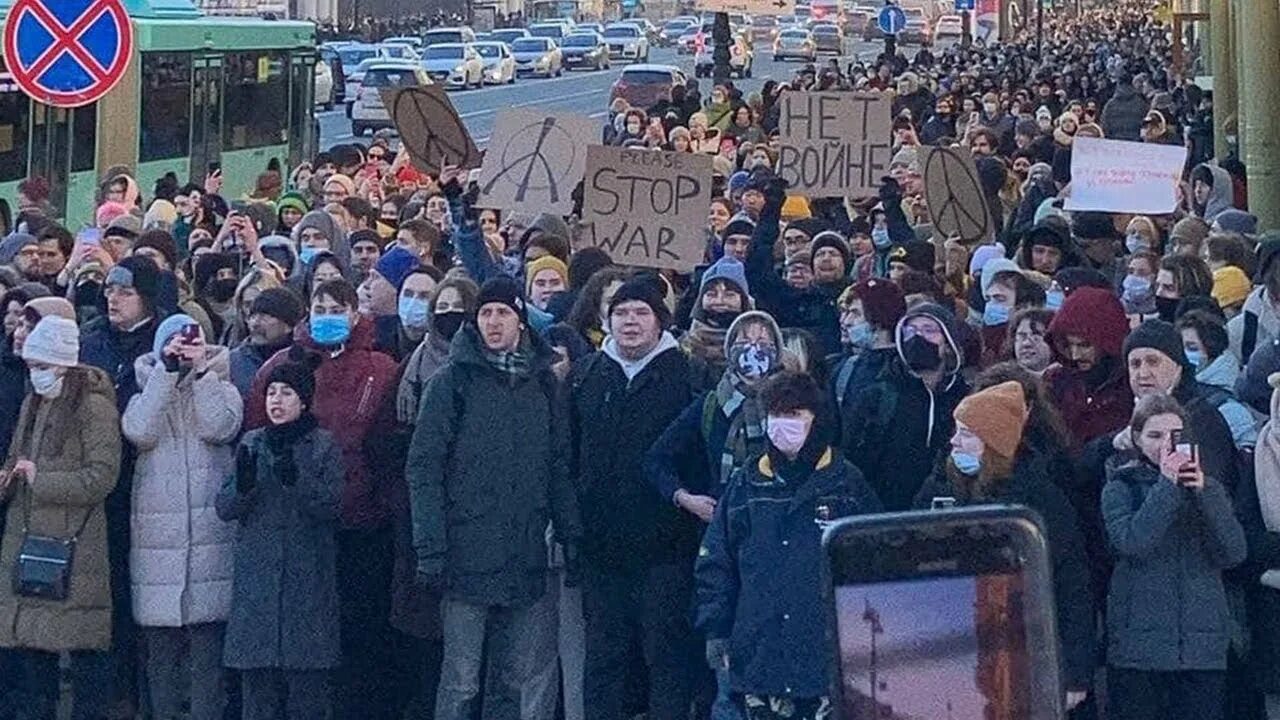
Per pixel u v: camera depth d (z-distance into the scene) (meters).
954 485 7.04
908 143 19.05
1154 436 7.01
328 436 7.88
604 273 9.00
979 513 4.09
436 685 8.48
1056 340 8.02
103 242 11.48
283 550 7.88
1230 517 7.04
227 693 8.27
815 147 13.23
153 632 8.20
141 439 8.05
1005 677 4.06
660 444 7.87
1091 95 37.81
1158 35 70.06
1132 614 7.18
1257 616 7.60
